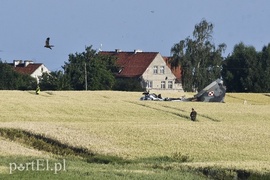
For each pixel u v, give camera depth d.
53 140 152.88
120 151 143.75
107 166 121.50
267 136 180.88
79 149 146.25
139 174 111.56
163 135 170.50
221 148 157.25
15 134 159.00
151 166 124.06
